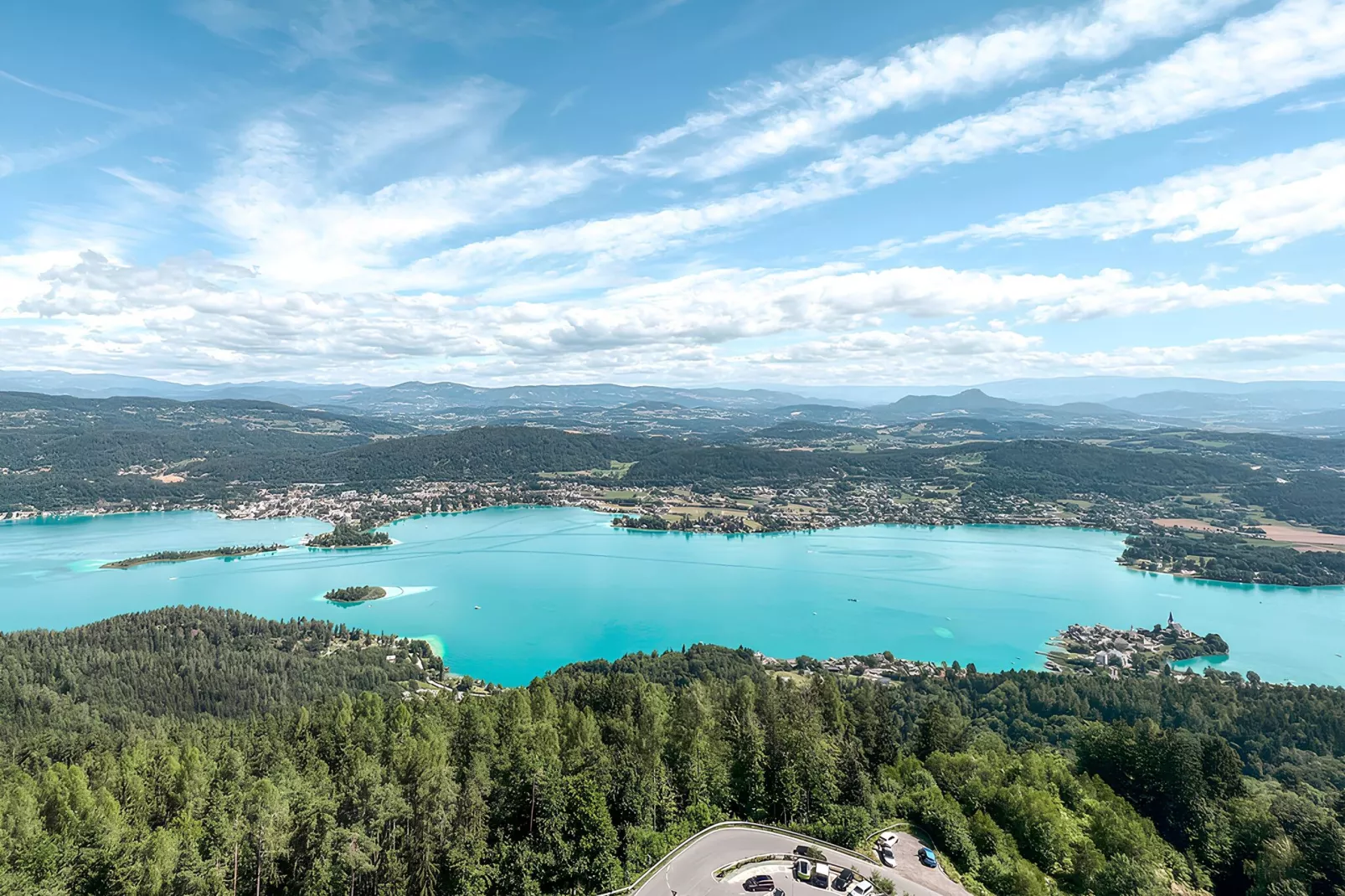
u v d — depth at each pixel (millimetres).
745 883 71125
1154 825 103375
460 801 82125
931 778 104062
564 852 77375
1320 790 136625
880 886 72312
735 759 102500
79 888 68188
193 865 70625
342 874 73688
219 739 107250
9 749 125562
